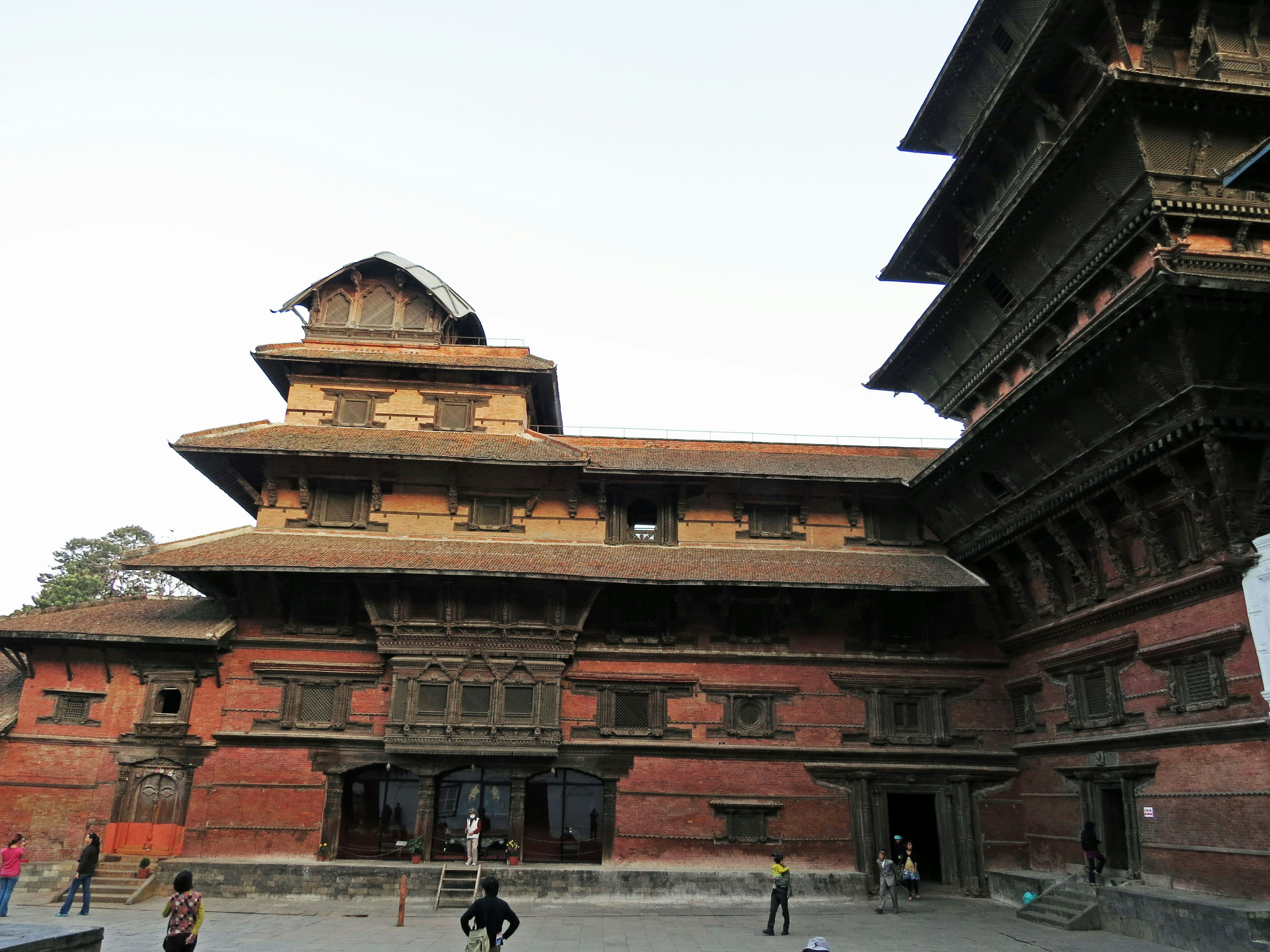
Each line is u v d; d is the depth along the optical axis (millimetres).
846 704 31469
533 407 38750
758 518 34469
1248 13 25125
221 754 29500
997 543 30266
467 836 28797
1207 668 22188
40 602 68438
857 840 29938
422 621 30344
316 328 37188
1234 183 20891
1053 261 27016
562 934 22484
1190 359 20141
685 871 28734
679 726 30797
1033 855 29781
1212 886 21547
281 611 31047
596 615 31797
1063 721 28422
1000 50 31172
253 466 33906
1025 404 25094
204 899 27109
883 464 35688
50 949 13102
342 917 24516
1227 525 20859
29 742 28922
